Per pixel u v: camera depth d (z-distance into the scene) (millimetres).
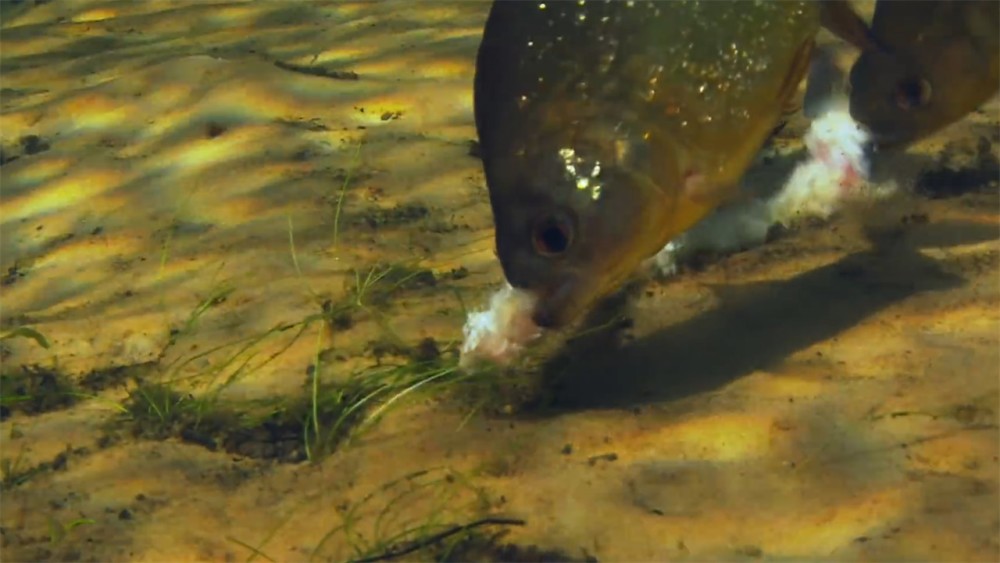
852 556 558
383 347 731
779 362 675
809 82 849
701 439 631
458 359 708
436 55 1150
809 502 587
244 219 887
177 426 696
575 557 579
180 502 642
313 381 708
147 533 624
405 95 1045
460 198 891
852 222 795
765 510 587
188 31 1388
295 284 806
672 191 566
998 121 910
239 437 683
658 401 661
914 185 827
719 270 765
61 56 1347
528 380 691
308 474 650
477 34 1214
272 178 930
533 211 563
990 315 688
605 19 558
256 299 797
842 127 829
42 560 614
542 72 564
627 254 570
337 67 1155
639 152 558
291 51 1236
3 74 1259
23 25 1504
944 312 694
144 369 748
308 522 619
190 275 833
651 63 556
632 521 592
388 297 779
